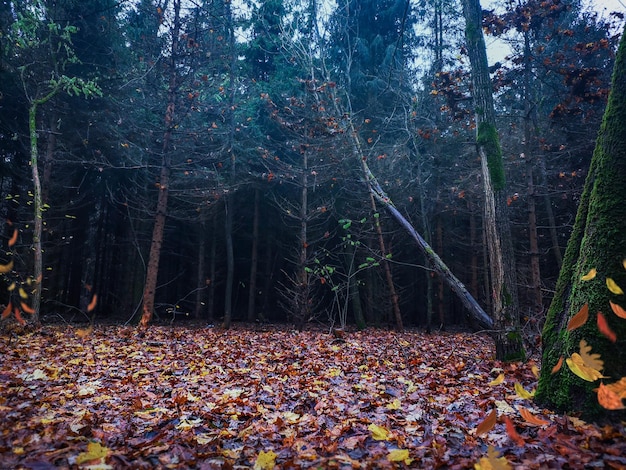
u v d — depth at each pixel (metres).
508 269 6.77
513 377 5.11
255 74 20.28
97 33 14.53
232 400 4.14
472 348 9.54
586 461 2.36
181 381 5.14
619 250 3.20
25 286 10.52
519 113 14.41
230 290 15.12
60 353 6.65
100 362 6.13
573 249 3.74
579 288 3.39
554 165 14.15
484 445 2.78
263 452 2.66
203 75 12.93
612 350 3.06
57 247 16.42
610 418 2.96
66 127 14.73
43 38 11.55
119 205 19.14
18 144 13.92
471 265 19.97
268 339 10.36
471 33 7.44
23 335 8.27
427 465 2.52
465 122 15.12
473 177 15.28
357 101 18.36
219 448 2.83
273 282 23.42
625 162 3.33
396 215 8.54
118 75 13.64
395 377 5.51
